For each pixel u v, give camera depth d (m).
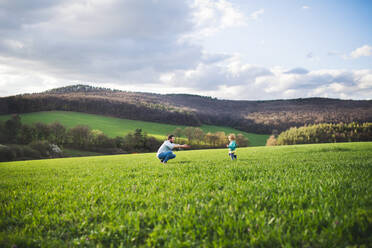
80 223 3.21
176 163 11.05
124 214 3.44
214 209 3.38
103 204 3.95
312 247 2.29
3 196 4.83
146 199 4.09
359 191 3.89
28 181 6.90
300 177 5.48
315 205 3.33
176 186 5.05
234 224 2.81
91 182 6.29
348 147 18.67
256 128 110.00
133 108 119.19
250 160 11.13
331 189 4.11
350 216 2.79
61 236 2.95
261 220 2.88
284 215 3.05
